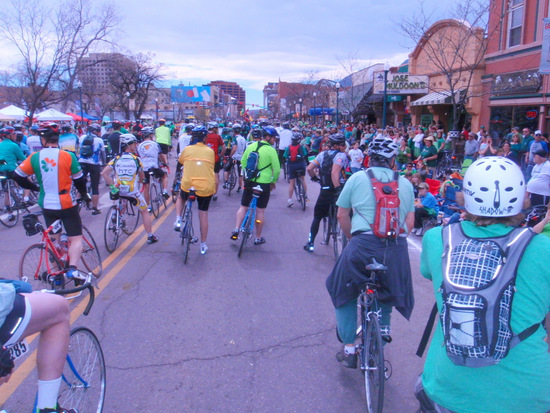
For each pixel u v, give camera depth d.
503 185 2.04
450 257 2.10
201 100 115.38
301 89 69.81
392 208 3.42
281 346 4.45
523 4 16.81
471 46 19.45
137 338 4.58
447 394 2.11
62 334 2.42
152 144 9.69
